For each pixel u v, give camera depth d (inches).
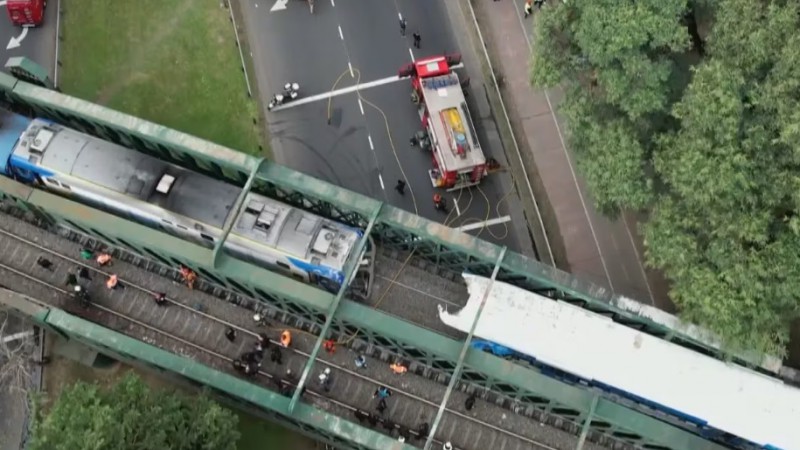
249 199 1786.4
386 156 2241.6
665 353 1635.1
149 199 1796.3
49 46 2337.6
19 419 1927.9
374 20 2388.0
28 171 1865.2
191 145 1790.1
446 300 1796.3
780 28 1405.0
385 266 1830.7
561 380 1701.5
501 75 2343.8
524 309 1672.0
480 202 2196.1
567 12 1695.4
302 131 2273.6
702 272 1531.7
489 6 2402.8
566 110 1763.0
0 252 1924.2
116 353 1873.8
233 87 2314.2
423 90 2151.8
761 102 1409.9
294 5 2399.1
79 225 1823.3
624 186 1626.5
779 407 1595.7
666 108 1640.0
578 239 2155.5
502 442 1743.4
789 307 1539.1
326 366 1807.3
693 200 1520.7
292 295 1658.5
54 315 1728.6
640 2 1536.7
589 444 1740.9
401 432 1740.9
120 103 2277.3
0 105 2006.6
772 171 1434.5
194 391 1930.4
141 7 2379.4
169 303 1867.6
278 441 1937.7
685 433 1557.6
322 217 1811.0
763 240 1460.4
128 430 1481.3
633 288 2096.5
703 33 1737.2
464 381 1779.0
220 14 2384.4
